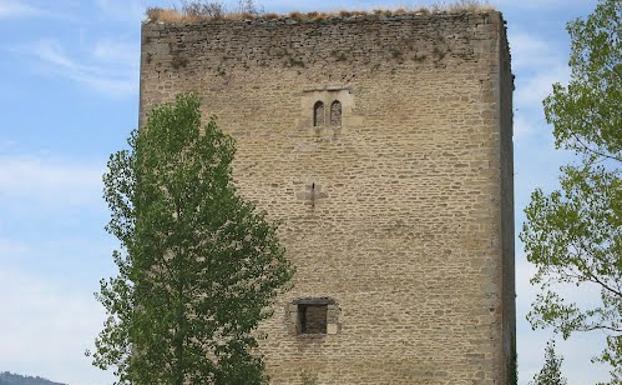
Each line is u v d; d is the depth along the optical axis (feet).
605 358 96.58
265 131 115.75
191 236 97.14
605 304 97.76
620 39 101.76
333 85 115.34
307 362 111.04
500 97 114.11
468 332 109.19
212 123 101.19
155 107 114.11
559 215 98.84
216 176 99.09
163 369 96.43
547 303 98.94
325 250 112.78
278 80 116.37
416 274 110.93
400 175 112.88
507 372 113.91
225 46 117.80
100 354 96.43
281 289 107.76
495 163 111.75
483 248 110.42
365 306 111.14
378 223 112.37
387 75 114.62
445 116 113.09
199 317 97.66
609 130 99.14
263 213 106.22
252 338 99.45
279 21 117.19
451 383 108.58
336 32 116.06
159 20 119.85
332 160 114.11
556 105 101.14
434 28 114.62
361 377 110.01
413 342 109.81
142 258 96.58
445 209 111.55
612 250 97.91
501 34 115.34
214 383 97.60
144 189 97.76
